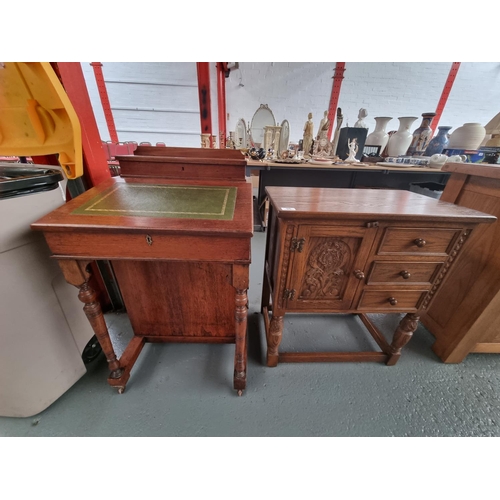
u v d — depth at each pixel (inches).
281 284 36.6
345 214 30.5
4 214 26.6
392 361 45.8
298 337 53.1
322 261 34.8
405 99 166.6
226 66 150.0
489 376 45.3
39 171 34.2
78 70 40.1
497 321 42.1
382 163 85.9
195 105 175.6
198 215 27.6
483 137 83.0
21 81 32.8
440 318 49.4
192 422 36.8
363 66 156.8
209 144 95.0
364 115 99.5
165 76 165.9
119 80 165.9
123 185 38.8
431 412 39.3
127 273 41.8
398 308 38.9
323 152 101.8
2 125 36.6
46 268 33.0
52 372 35.8
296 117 171.3
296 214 30.2
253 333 53.4
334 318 59.1
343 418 38.0
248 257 27.2
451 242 33.2
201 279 42.8
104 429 35.6
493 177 38.2
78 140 37.7
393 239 32.9
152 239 25.7
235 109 169.5
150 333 48.7
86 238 25.8
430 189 83.3
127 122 179.2
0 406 34.0
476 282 41.7
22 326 30.9
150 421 36.7
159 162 44.0
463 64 157.0
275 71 158.6
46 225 24.5
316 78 160.1
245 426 36.5
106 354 37.1
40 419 36.5
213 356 47.8
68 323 37.8
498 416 39.1
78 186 43.0
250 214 28.6
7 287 28.5
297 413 38.5
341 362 47.0
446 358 46.9
